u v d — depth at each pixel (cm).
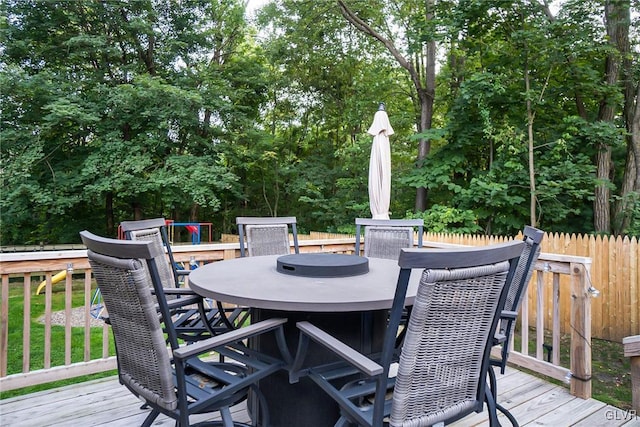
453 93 1048
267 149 1308
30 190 925
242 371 203
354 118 1188
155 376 149
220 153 1179
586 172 746
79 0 957
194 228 1096
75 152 1061
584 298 269
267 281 199
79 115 927
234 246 360
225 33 1244
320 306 157
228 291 175
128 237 246
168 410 148
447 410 142
